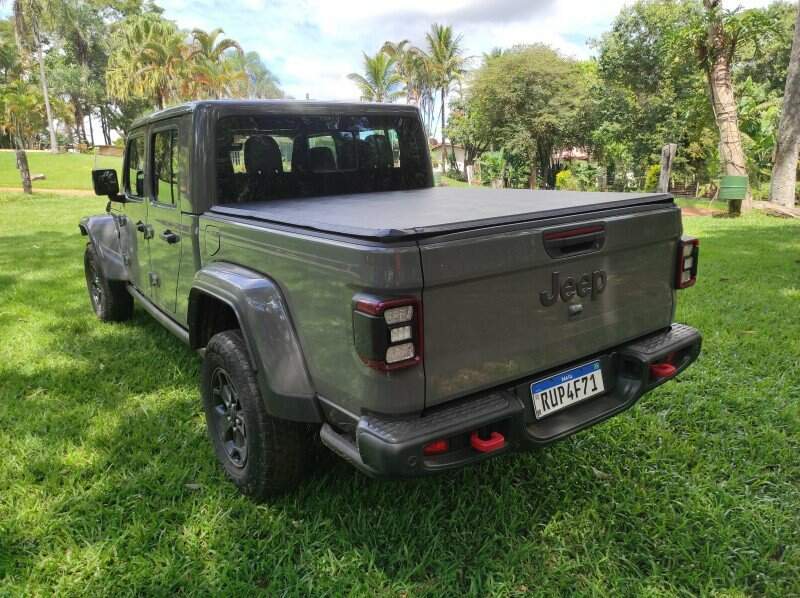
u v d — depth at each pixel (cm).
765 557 229
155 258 383
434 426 194
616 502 262
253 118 319
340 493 270
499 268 203
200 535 245
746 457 298
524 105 3644
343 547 238
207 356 281
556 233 218
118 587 217
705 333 468
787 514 254
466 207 251
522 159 3812
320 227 211
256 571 226
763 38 1558
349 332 198
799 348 427
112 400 374
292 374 226
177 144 325
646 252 257
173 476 285
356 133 368
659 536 241
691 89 2572
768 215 1320
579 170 3189
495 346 209
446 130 4528
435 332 193
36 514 257
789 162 1398
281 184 335
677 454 299
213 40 4047
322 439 222
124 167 442
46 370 425
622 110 3006
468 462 203
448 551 235
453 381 201
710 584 215
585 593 212
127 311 530
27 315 560
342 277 196
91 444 318
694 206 1588
